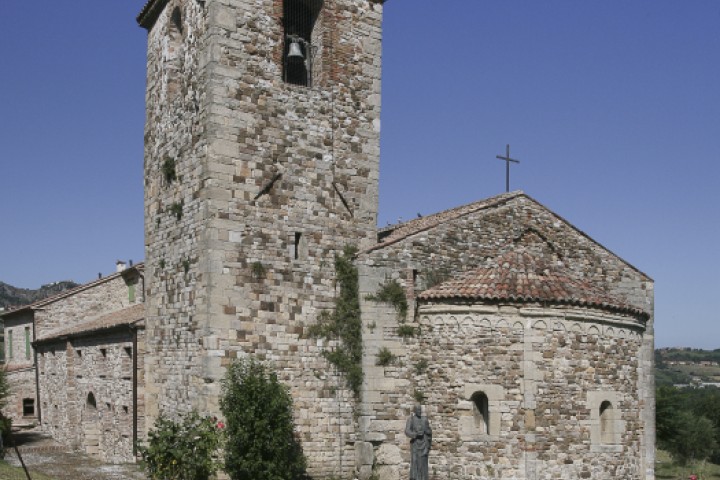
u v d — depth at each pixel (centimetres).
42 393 3950
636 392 2189
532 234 2456
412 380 2170
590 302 2070
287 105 2256
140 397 2600
